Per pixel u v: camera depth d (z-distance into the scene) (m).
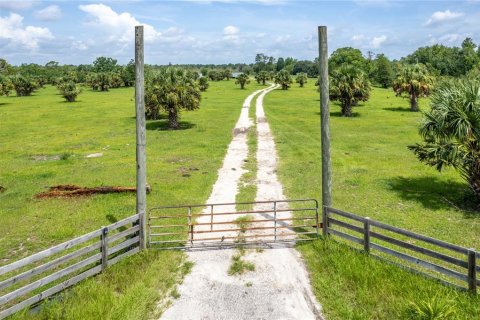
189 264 12.18
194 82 41.78
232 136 38.12
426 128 17.34
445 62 132.00
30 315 9.26
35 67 177.75
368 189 20.36
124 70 130.50
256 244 13.57
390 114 52.19
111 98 87.19
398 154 28.62
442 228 15.13
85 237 10.79
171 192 20.19
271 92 98.31
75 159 29.66
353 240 12.66
